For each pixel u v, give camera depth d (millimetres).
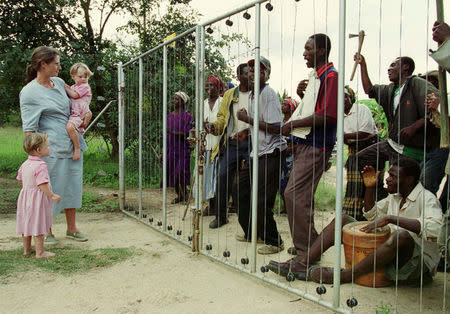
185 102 6543
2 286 3254
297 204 3516
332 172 9930
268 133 4113
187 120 6570
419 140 3916
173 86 6414
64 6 10289
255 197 3449
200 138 4102
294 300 3041
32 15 9992
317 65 3521
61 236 4824
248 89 4441
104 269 3680
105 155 11328
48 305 2949
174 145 6324
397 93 4211
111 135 10773
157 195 7484
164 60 4730
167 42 4656
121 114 6066
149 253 4148
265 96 4094
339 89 2727
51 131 4426
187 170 6750
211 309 2900
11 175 9016
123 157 6133
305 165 3506
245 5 3428
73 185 4625
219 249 4297
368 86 4559
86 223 5469
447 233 2727
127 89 6203
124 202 6188
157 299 3066
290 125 3535
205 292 3199
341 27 2693
